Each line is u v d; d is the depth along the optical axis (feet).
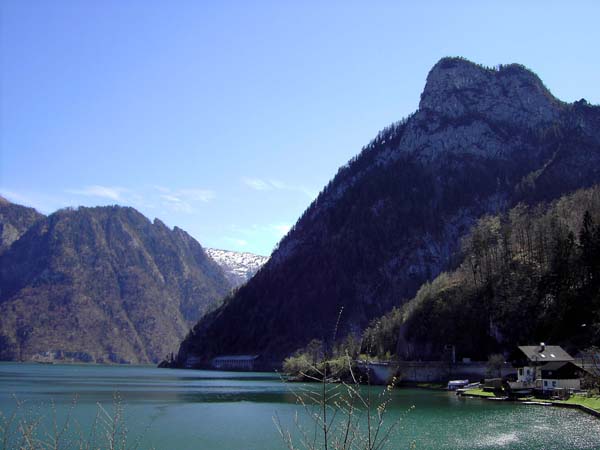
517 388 456.04
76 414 344.49
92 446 227.40
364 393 491.72
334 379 90.89
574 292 606.96
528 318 630.74
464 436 267.59
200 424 319.06
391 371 628.28
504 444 249.14
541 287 645.92
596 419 322.14
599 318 545.44
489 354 650.02
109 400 457.27
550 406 393.70
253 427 306.14
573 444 248.52
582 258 619.26
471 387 539.70
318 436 253.65
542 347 510.58
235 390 598.75
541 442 253.24
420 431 280.10
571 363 454.81
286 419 331.98
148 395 526.57
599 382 412.98
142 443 256.11
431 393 518.78
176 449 245.65
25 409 357.20
